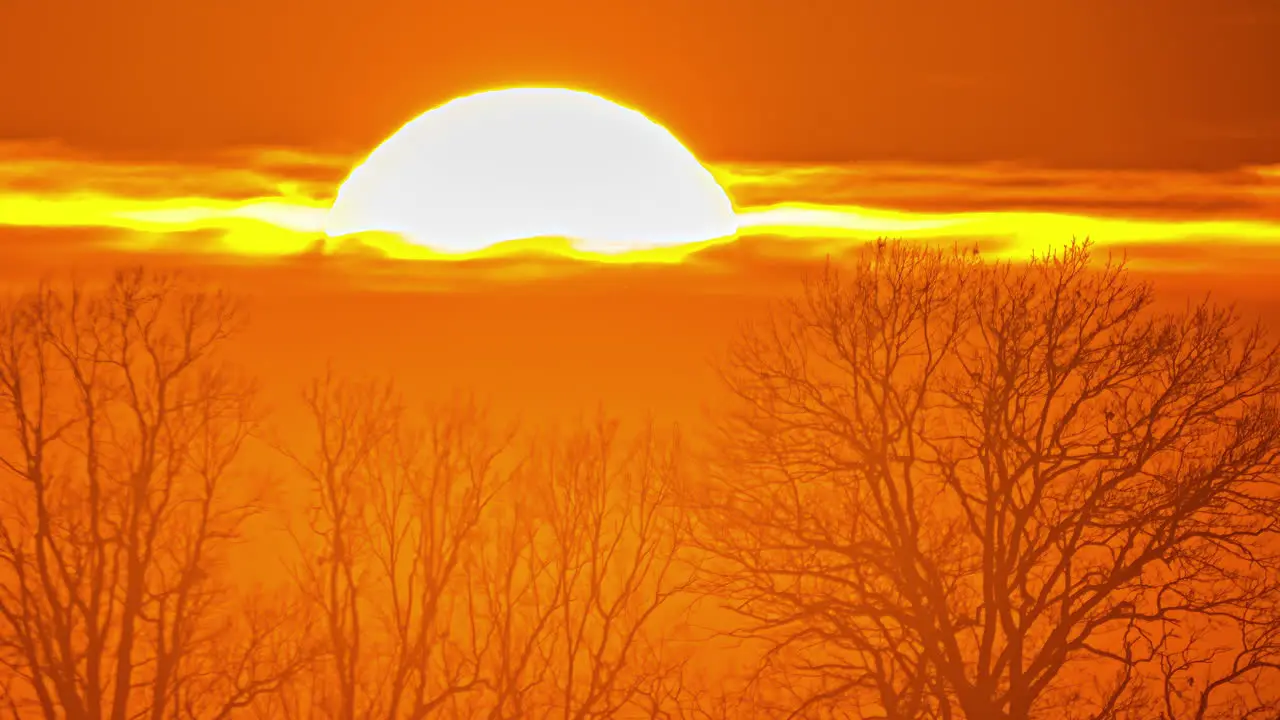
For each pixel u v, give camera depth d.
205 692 131.12
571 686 133.12
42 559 131.62
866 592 124.38
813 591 131.00
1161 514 126.25
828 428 132.25
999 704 121.06
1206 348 131.75
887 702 122.50
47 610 130.88
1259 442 125.94
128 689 127.75
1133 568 123.31
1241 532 124.75
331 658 133.00
